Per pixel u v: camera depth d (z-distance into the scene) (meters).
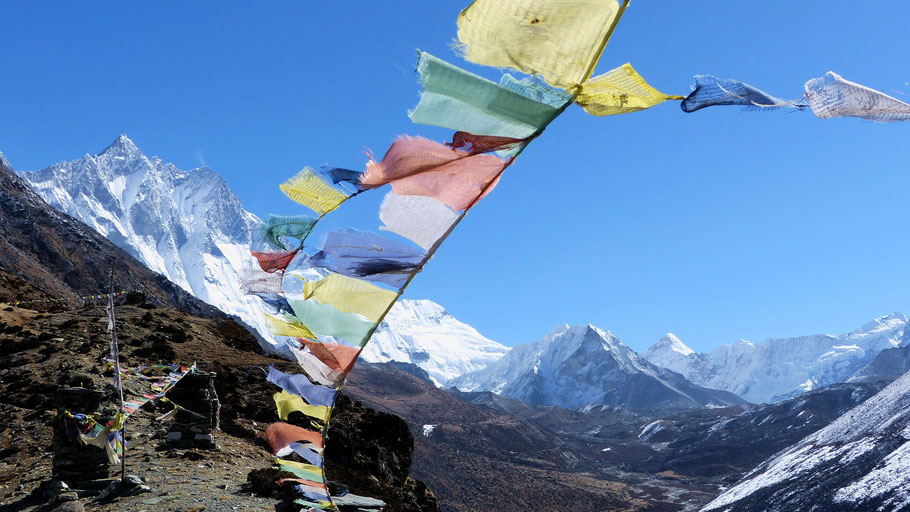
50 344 33.41
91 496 15.85
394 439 30.22
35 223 179.12
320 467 11.84
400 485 28.33
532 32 6.30
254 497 16.06
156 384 19.80
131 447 20.27
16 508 15.23
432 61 6.71
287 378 11.06
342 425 28.02
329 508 11.91
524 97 6.77
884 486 110.75
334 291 9.23
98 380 20.08
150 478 17.17
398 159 7.49
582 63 6.38
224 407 27.38
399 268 8.58
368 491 24.22
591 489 170.75
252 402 28.44
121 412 16.55
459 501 141.12
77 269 168.12
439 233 8.21
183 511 14.73
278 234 8.45
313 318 9.34
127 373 20.44
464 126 7.04
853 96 5.11
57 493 15.66
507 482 159.88
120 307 46.31
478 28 6.34
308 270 9.25
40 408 24.47
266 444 24.20
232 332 46.59
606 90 6.57
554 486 167.25
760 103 5.64
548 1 6.09
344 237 8.49
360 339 9.58
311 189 7.80
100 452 16.48
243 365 33.84
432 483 148.12
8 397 25.67
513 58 6.50
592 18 6.17
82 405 16.50
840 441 145.50
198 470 18.39
